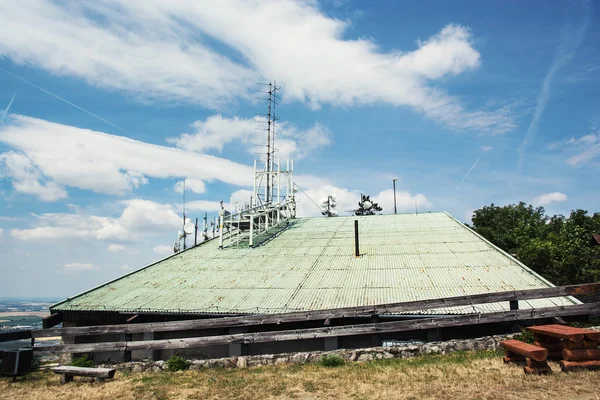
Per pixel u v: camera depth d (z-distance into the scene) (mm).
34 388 13227
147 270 25984
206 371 14641
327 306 18172
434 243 25312
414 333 17312
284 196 37719
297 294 19781
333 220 35156
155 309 19797
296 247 27516
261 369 14211
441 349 14242
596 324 15586
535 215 47906
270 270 23547
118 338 20547
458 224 29406
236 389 12023
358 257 24141
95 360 20453
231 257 26797
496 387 10070
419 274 20578
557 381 9984
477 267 20734
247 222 30594
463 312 16422
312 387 11641
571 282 26469
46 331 17219
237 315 18625
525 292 14609
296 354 14789
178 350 19781
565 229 34812
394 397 10227
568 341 10672
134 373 14977
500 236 41656
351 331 15305
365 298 18469
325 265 23406
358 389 11109
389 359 14141
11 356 14484
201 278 23438
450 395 9930
